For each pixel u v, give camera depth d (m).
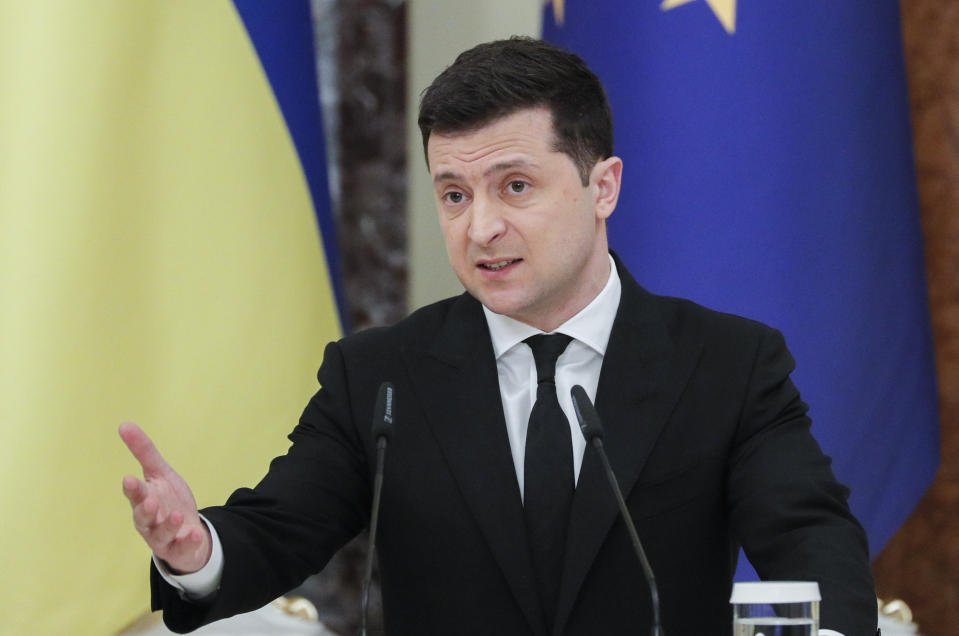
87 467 9.62
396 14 14.39
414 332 7.71
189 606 6.22
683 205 11.22
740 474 6.96
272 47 11.07
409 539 7.03
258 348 10.44
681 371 7.25
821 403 10.99
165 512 5.92
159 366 10.03
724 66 11.29
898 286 11.45
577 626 6.71
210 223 10.35
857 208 11.21
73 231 9.66
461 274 7.00
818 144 11.18
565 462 6.96
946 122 12.52
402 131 14.35
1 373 9.51
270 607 11.20
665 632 6.75
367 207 14.30
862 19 11.48
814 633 4.95
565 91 6.86
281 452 10.43
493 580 6.83
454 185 6.87
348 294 14.23
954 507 12.22
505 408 7.34
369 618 13.34
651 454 6.99
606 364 7.25
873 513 11.13
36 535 9.41
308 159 11.29
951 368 12.30
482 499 6.91
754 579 10.80
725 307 11.04
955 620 12.16
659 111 11.42
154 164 10.16
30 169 9.64
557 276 6.93
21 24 9.82
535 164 6.75
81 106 9.79
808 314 11.03
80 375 9.62
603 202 7.38
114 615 9.67
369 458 7.29
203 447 10.12
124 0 10.06
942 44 12.61
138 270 9.98
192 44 10.46
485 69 6.78
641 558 5.69
